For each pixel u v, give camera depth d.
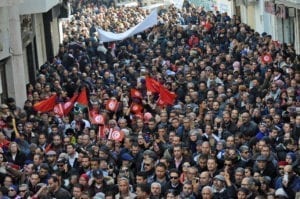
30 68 44.44
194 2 79.56
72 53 44.34
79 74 37.19
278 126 24.88
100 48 44.94
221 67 35.75
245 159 21.53
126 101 30.34
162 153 23.36
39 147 23.56
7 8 34.94
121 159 22.89
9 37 35.00
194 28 50.41
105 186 20.16
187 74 33.50
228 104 26.70
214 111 27.20
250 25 64.69
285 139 22.86
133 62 39.88
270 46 39.81
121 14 66.50
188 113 26.34
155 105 29.94
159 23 54.50
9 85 35.84
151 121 25.77
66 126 27.06
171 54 42.38
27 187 20.27
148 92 30.52
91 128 26.44
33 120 27.14
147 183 19.64
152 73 36.66
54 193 20.03
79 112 27.70
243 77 33.94
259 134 23.83
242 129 24.64
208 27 50.03
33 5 37.34
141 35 51.19
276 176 20.94
